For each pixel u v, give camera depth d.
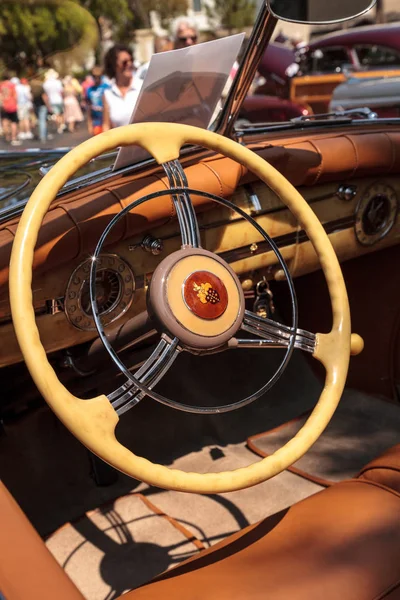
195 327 1.01
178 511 1.68
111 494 1.75
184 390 2.16
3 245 1.09
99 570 1.49
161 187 1.22
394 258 1.87
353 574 0.90
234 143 1.17
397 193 1.67
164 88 1.19
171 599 0.88
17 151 2.16
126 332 1.20
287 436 1.92
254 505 1.67
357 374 2.06
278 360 2.32
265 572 0.91
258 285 1.51
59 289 1.19
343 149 1.50
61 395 0.92
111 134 1.04
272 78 7.78
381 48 7.00
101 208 1.16
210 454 1.92
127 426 2.02
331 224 1.59
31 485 1.78
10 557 0.82
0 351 1.18
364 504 1.01
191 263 1.05
